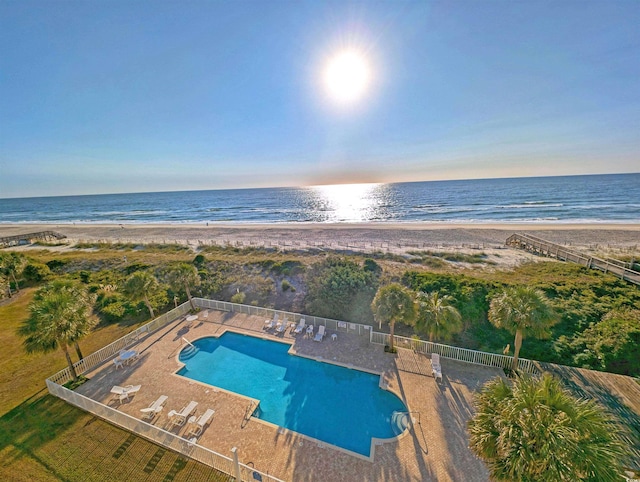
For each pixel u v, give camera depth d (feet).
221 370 49.75
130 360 51.70
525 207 226.58
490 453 22.52
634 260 86.99
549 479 18.38
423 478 30.12
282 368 49.70
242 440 35.24
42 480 30.96
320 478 30.35
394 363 49.01
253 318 66.08
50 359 54.60
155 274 94.53
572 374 43.96
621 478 18.83
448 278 70.44
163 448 34.30
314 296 69.97
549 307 43.27
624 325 51.67
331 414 39.73
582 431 20.04
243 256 106.01
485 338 56.24
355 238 139.33
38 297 57.31
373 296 67.77
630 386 41.52
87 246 146.10
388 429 36.94
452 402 40.14
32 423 38.50
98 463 32.65
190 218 266.36
